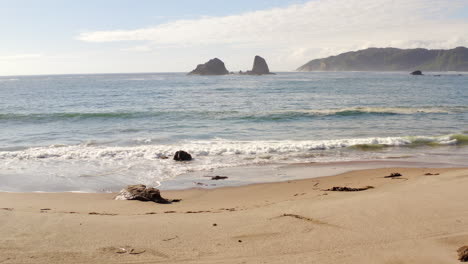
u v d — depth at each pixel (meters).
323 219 6.57
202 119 24.98
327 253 5.12
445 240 5.39
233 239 5.76
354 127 21.41
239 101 37.62
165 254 5.20
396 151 15.35
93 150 15.40
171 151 15.12
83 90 59.66
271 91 52.47
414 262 4.75
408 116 25.47
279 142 16.89
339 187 9.70
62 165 13.24
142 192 9.19
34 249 5.34
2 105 35.81
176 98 41.97
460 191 8.01
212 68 194.88
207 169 12.71
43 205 8.51
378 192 8.71
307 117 25.44
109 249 5.38
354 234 5.79
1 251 5.23
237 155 14.80
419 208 6.85
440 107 30.36
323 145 16.00
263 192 9.98
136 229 6.27
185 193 9.98
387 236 5.65
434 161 13.62
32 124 23.48
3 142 17.62
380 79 106.31
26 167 12.96
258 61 199.62
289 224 6.38
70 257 5.08
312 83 78.31
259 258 5.02
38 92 56.19
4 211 7.25
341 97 41.41
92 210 7.91
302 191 9.90
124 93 51.25
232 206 8.44
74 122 24.22
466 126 21.28
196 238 5.82
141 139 18.08
